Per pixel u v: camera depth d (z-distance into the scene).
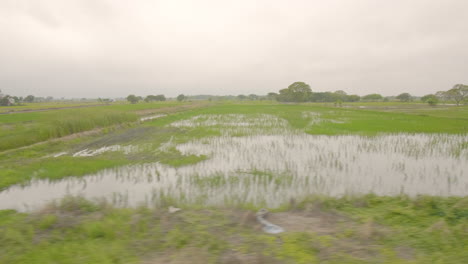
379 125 22.86
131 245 4.26
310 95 89.19
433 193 7.77
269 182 8.70
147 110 42.75
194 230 4.79
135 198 7.46
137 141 16.91
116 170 10.30
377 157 12.03
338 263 3.68
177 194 7.62
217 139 17.23
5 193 7.95
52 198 7.55
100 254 3.97
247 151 13.60
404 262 3.70
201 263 3.68
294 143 15.64
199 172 10.00
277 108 52.34
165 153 13.17
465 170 10.01
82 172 9.80
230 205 6.37
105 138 18.30
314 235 4.52
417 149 13.48
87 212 5.94
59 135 18.31
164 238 4.51
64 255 3.98
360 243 4.26
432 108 52.41
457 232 4.52
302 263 3.67
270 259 3.78
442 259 3.76
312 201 6.21
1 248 4.24
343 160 11.57
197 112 42.41
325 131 19.66
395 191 7.95
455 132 18.75
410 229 4.76
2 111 39.22
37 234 4.77
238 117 32.88
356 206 6.05
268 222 5.18
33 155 13.23
